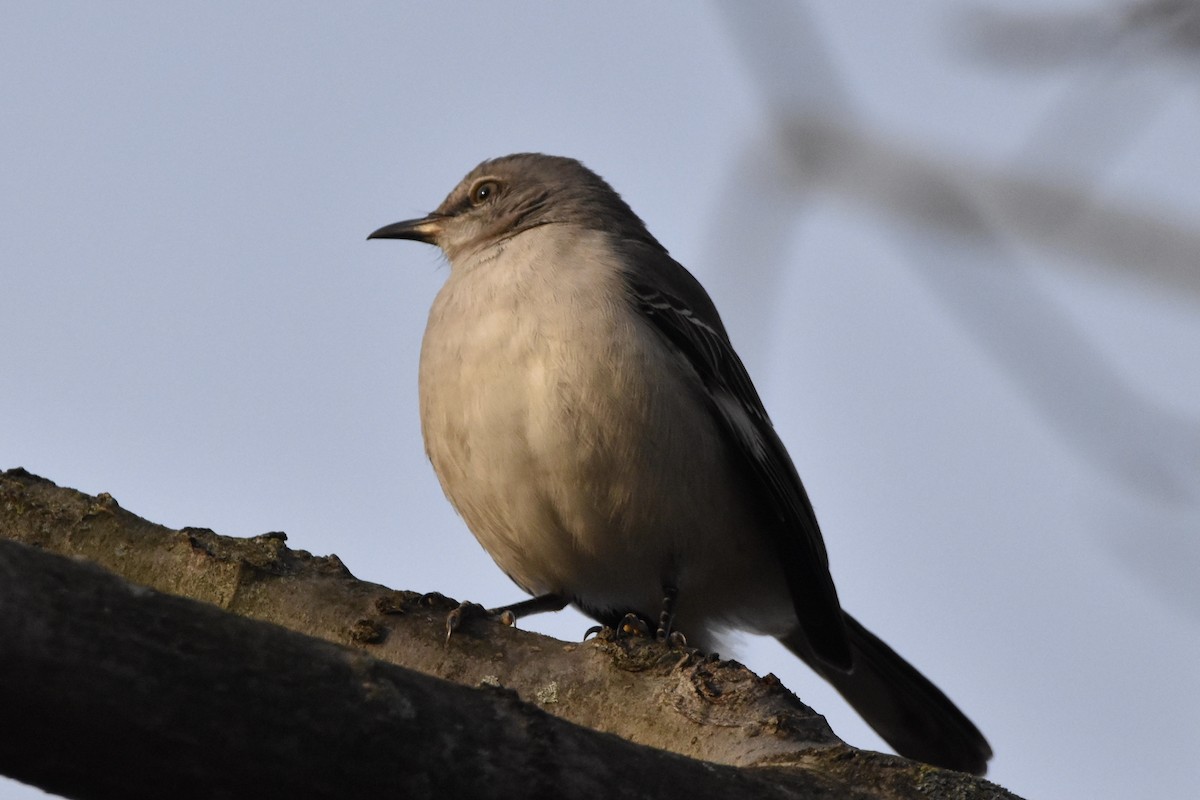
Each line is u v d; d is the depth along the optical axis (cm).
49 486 895
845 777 671
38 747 476
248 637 515
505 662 809
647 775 576
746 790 606
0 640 468
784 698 754
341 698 517
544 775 546
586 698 784
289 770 504
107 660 482
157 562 852
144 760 487
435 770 527
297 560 866
